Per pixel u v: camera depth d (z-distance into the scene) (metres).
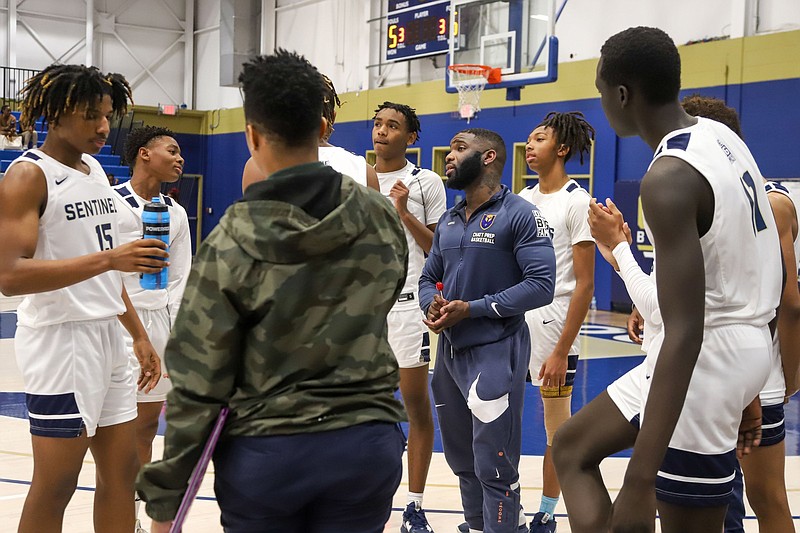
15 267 2.46
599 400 2.19
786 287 2.55
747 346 1.94
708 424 1.95
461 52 12.34
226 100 18.80
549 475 3.68
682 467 1.97
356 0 15.97
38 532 2.66
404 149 4.17
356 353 1.81
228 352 1.72
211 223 19.31
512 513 3.15
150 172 3.81
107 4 18.50
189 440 1.73
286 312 1.73
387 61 14.39
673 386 1.78
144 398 3.65
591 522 2.09
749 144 10.40
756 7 10.47
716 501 1.99
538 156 3.84
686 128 1.94
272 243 1.70
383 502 1.91
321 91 1.83
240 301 1.72
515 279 3.23
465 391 3.20
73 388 2.64
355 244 1.81
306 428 1.76
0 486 4.23
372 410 1.83
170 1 19.30
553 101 12.70
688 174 1.83
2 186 2.52
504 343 3.19
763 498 2.64
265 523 1.83
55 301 2.63
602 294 12.88
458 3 12.37
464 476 3.41
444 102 14.23
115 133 16.92
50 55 17.83
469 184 3.29
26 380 2.67
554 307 3.76
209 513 3.90
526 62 11.47
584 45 12.40
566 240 3.74
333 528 1.88
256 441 1.76
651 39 1.95
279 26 17.73
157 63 19.22
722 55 10.62
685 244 1.81
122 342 2.85
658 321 2.08
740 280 1.94
